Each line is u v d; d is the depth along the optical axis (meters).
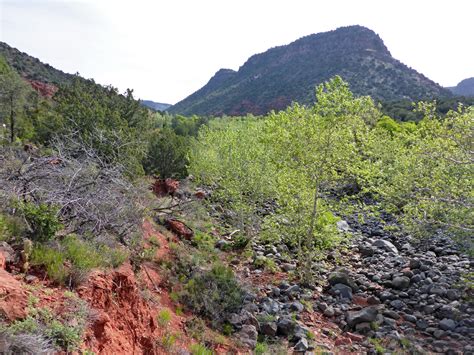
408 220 11.42
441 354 7.22
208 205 14.91
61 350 3.57
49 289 4.21
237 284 8.48
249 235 12.36
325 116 10.09
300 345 7.10
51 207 5.54
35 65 59.25
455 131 9.33
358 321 8.23
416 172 10.84
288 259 11.48
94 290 4.74
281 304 8.70
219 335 6.86
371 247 12.96
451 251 12.62
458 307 8.70
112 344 4.36
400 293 9.62
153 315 6.12
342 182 11.17
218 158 16.62
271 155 12.90
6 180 6.06
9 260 4.35
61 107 13.87
